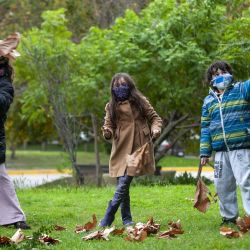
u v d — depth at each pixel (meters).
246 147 7.45
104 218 8.00
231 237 6.84
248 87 7.45
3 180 8.16
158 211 9.70
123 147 8.16
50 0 26.17
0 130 8.14
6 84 8.06
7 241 6.53
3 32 26.80
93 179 21.00
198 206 7.61
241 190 7.45
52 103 18.22
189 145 21.62
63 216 9.32
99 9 23.83
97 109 18.14
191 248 6.22
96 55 17.72
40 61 18.25
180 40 17.08
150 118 8.20
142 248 6.27
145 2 23.00
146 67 17.14
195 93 17.02
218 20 16.70
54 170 34.41
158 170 19.42
